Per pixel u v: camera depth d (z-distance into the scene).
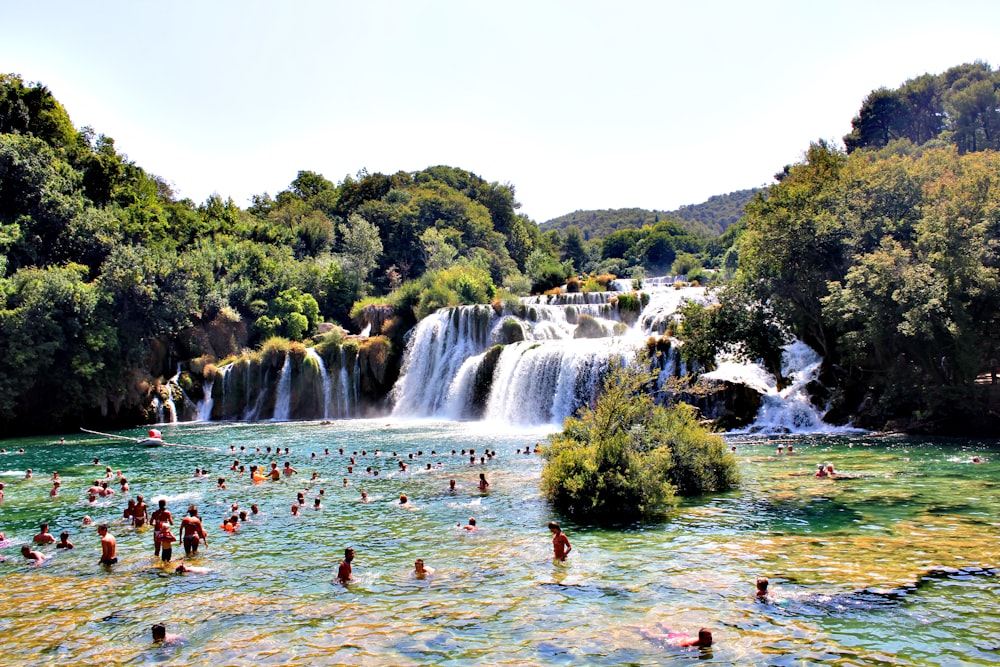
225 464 34.25
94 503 25.28
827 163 53.62
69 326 51.03
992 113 92.81
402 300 71.25
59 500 25.92
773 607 13.05
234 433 48.03
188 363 61.09
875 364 41.09
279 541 19.39
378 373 62.62
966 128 93.56
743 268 46.78
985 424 36.69
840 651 11.09
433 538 19.25
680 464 24.36
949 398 36.31
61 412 51.75
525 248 135.88
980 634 11.59
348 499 25.06
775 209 44.84
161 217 81.25
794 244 42.44
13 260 57.22
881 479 25.59
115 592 15.23
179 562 17.48
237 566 17.05
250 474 31.02
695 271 107.19
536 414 49.53
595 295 68.38
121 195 79.12
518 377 51.00
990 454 30.75
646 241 179.62
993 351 36.97
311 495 25.94
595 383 46.53
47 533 19.67
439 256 96.62
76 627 13.12
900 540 17.36
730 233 147.88
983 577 14.32
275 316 71.19
